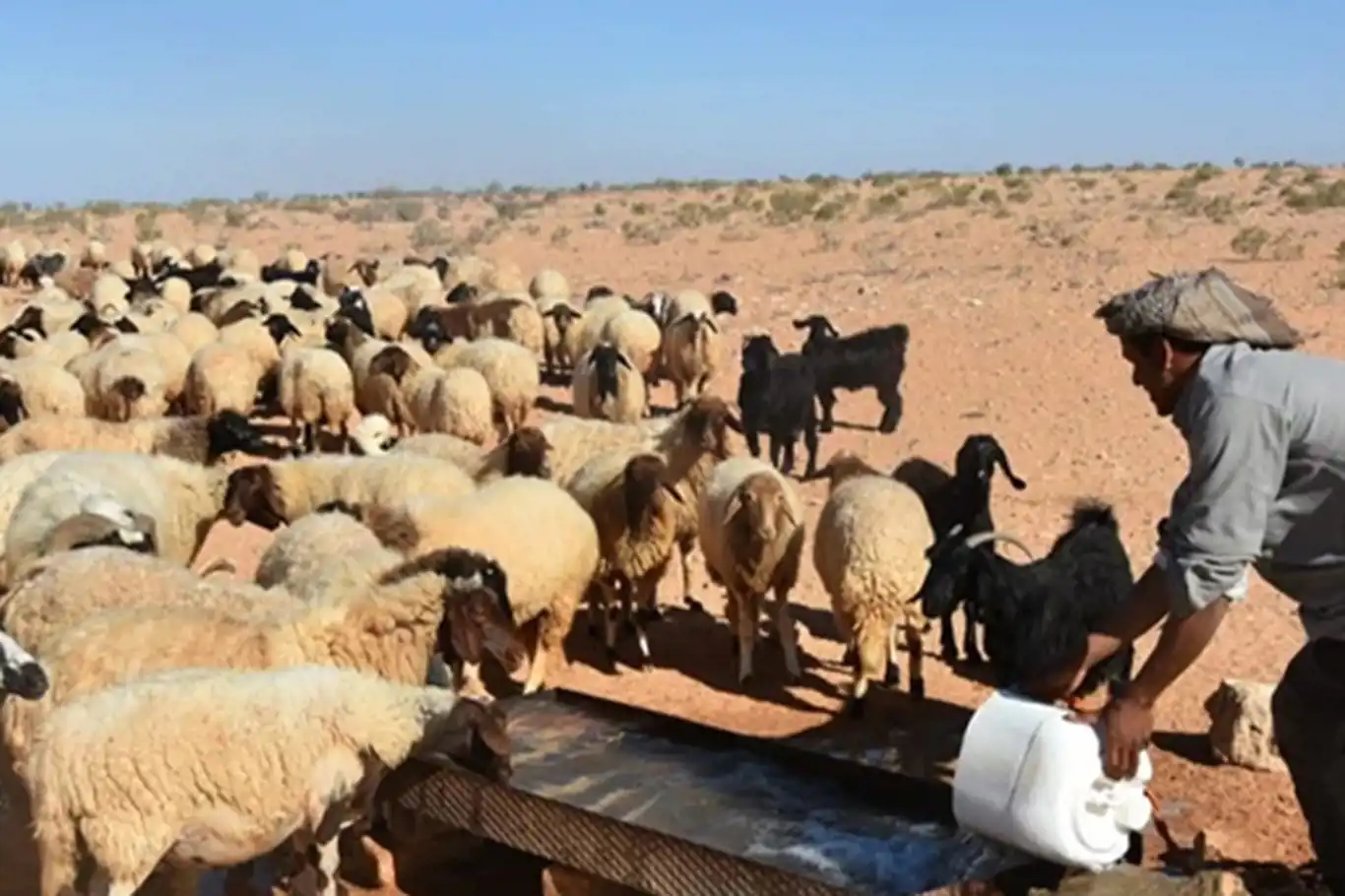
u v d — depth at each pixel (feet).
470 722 22.27
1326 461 15.65
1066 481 52.19
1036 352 77.82
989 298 98.22
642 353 72.84
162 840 20.17
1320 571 16.37
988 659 35.24
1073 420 62.28
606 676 35.53
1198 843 23.39
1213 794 27.37
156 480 36.45
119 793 19.77
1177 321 15.99
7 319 94.38
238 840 20.75
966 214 176.14
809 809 23.43
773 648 37.37
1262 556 16.66
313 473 37.76
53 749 19.84
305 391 61.67
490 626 25.36
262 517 37.52
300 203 301.02
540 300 94.63
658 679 35.29
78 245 206.08
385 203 295.69
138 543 30.50
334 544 29.86
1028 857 17.78
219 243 203.72
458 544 31.71
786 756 24.77
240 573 44.11
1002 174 264.72
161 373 61.87
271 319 73.56
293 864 22.49
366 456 39.14
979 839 19.83
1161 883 16.94
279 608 25.58
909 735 31.40
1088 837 16.78
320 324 79.00
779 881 19.42
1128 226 149.79
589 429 43.80
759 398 55.62
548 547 32.58
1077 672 17.42
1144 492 50.14
